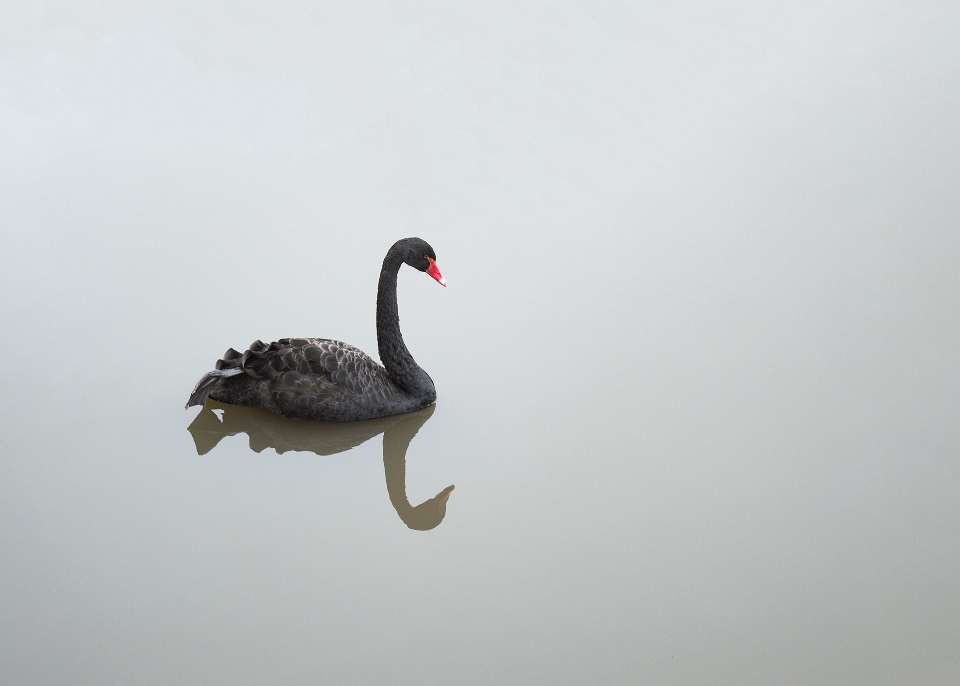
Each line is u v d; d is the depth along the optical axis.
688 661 7.81
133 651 7.87
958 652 7.83
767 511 9.47
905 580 8.58
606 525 9.39
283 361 10.76
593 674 7.68
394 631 8.15
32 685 7.49
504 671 7.72
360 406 10.87
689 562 8.90
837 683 7.54
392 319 11.09
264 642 8.00
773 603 8.38
